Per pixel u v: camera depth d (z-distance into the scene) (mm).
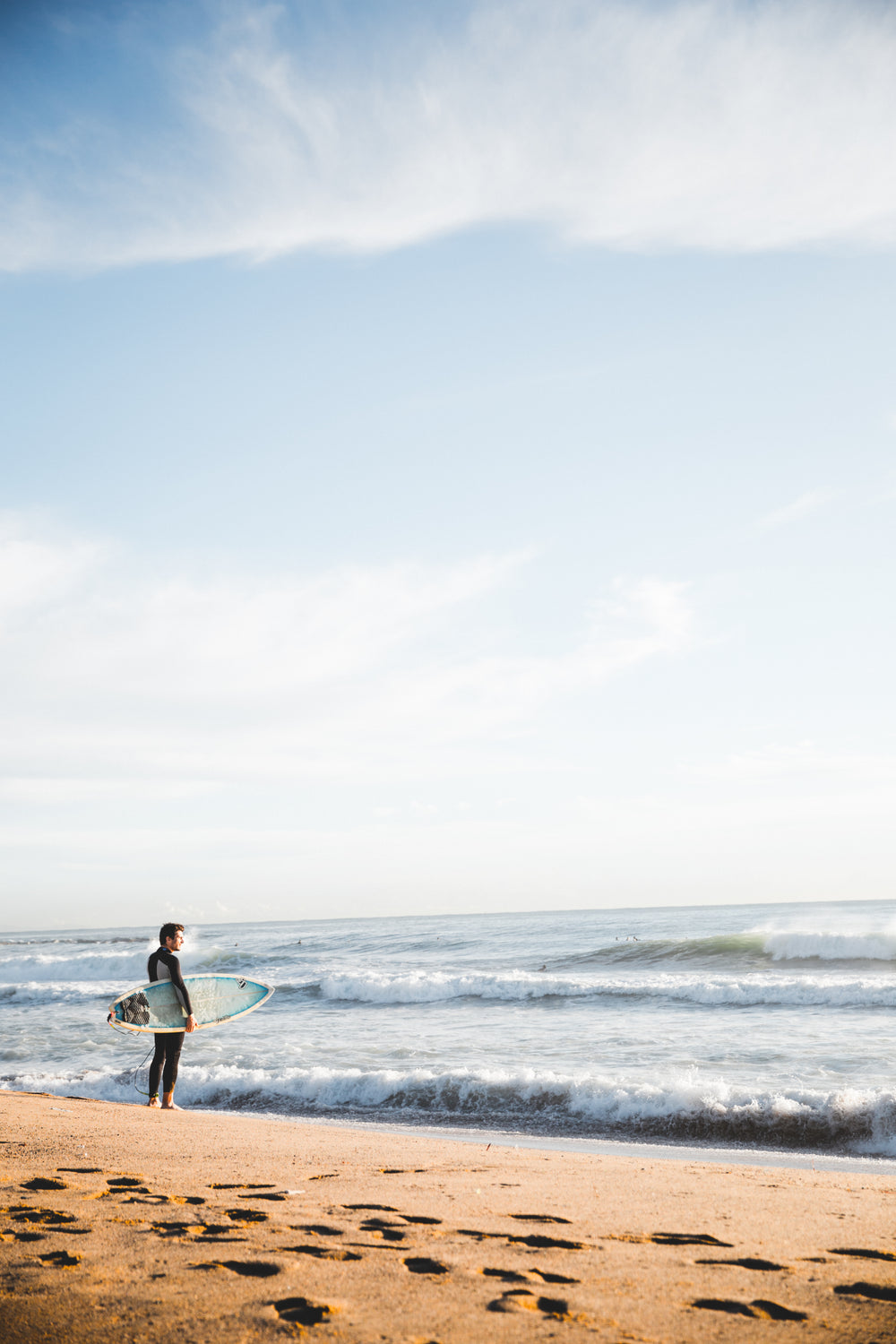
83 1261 2596
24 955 45250
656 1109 9078
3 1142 5168
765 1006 17406
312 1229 3035
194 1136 5762
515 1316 2117
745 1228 3234
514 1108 9727
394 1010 19484
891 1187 4414
